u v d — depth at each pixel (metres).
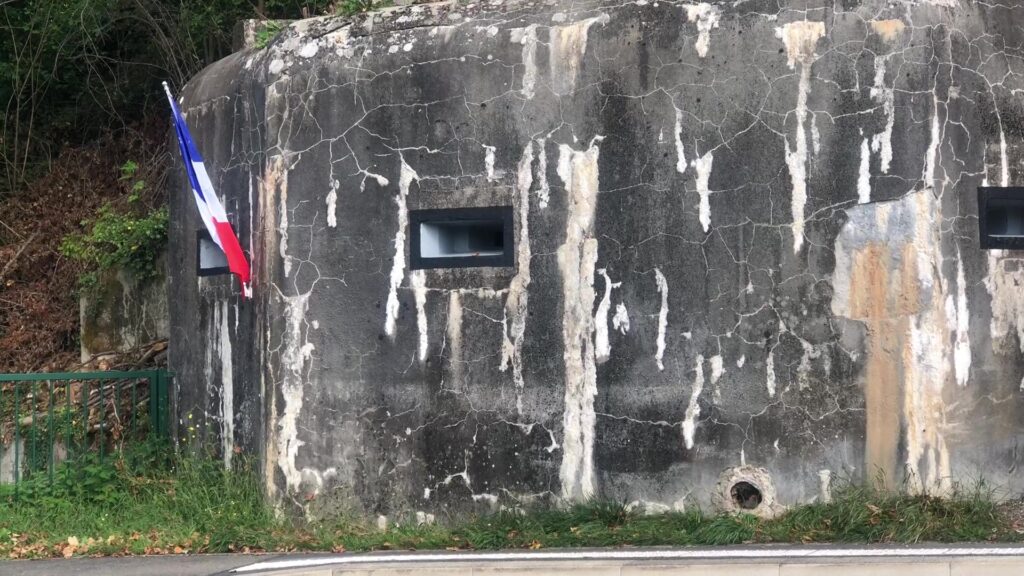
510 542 6.45
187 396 8.59
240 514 7.30
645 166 6.74
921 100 6.38
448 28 7.18
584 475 6.80
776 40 6.56
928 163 6.37
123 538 7.16
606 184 6.80
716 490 6.58
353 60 7.34
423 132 7.16
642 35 6.77
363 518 7.17
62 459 9.14
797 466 6.47
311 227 7.38
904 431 6.36
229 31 12.98
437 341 7.09
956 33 6.46
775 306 6.53
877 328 6.40
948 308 6.38
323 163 7.37
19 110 13.40
